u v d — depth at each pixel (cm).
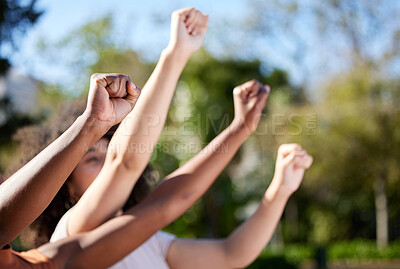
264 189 2005
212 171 163
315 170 1767
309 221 2180
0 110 595
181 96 1973
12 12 425
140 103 138
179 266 189
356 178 1805
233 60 2088
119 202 141
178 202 151
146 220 141
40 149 196
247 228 198
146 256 175
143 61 1331
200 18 150
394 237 2047
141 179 209
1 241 83
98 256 131
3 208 80
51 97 745
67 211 169
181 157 1388
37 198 81
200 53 2042
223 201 2058
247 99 178
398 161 1712
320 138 1670
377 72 1759
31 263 114
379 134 1702
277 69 2103
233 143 170
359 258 1712
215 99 1989
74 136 85
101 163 168
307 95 1994
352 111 1702
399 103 1716
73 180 168
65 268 127
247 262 197
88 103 88
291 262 1340
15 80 584
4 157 555
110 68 1258
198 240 198
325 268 1310
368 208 2095
